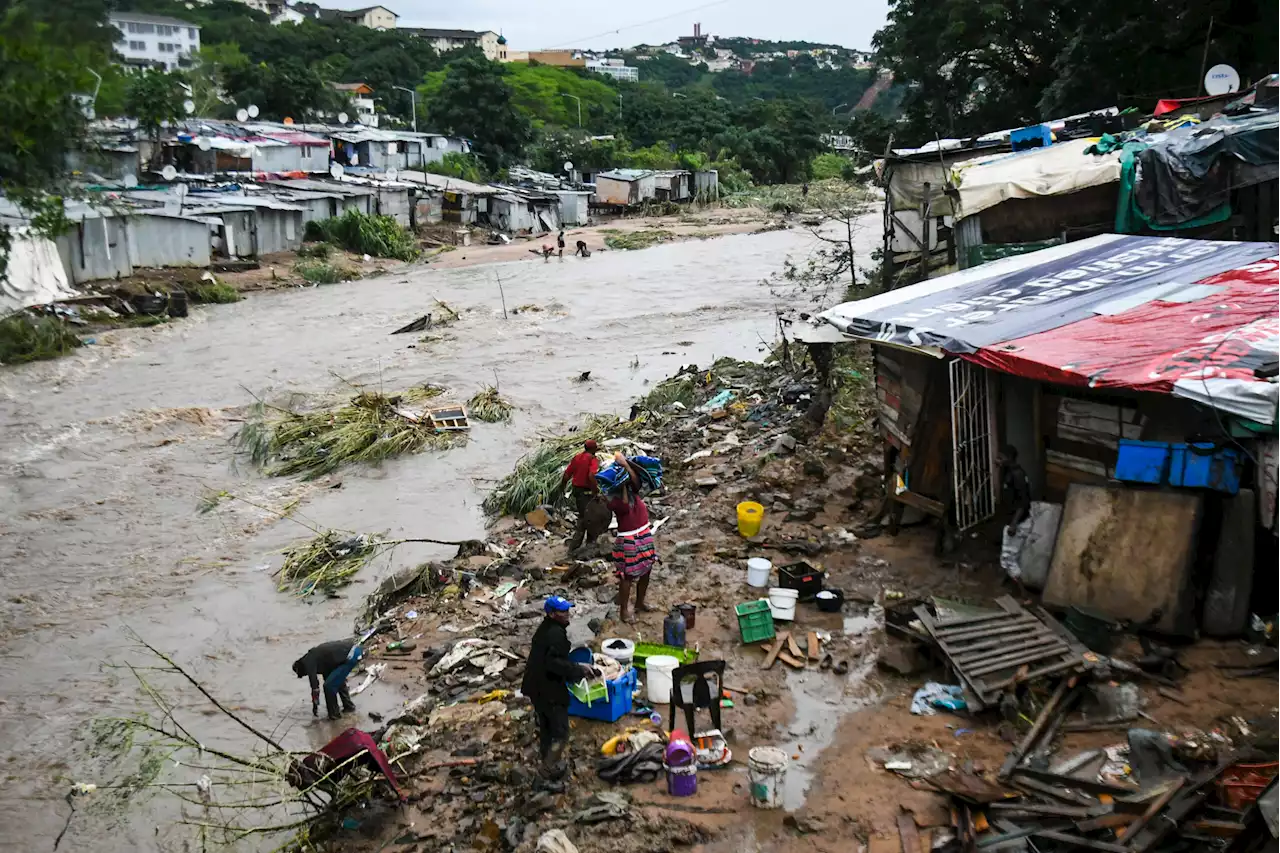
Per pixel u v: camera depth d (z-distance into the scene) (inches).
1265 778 267.0
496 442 812.0
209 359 1114.1
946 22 1338.6
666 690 369.7
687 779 312.0
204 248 1547.7
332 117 2938.0
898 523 508.4
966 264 698.8
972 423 453.7
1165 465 370.0
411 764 361.7
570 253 2026.3
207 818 354.0
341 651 413.4
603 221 2679.6
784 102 4116.6
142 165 1943.9
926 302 509.7
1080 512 386.6
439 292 1560.0
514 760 350.6
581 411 892.6
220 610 532.7
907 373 497.0
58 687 455.2
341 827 328.8
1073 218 689.6
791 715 357.1
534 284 1624.0
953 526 478.3
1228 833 251.3
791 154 3875.5
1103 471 414.9
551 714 332.5
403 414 848.3
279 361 1104.2
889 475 530.3
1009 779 298.4
